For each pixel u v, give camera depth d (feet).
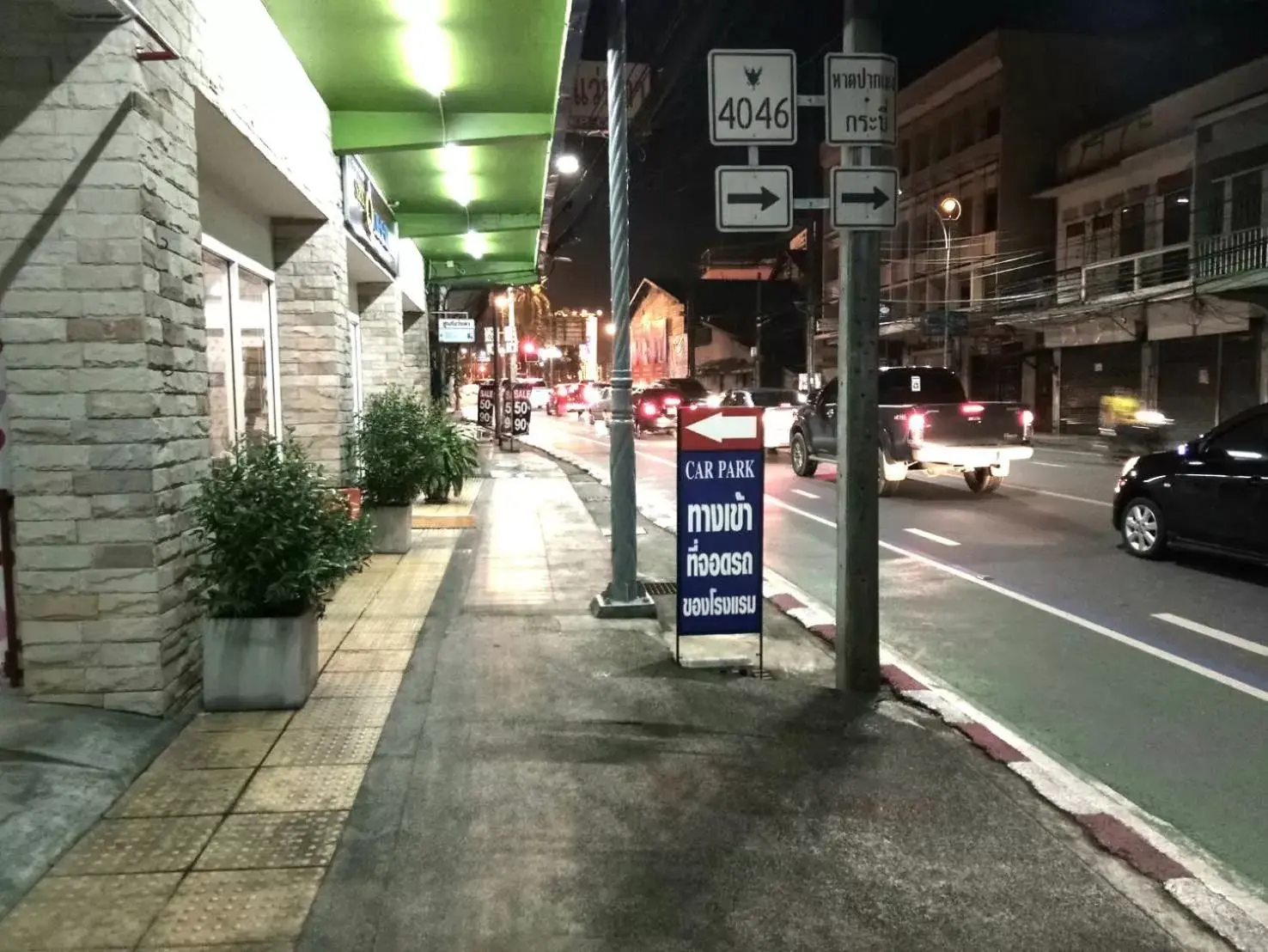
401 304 54.03
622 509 24.95
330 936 10.80
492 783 14.80
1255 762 16.63
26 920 10.94
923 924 11.27
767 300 182.19
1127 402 78.43
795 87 18.78
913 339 134.31
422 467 33.42
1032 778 15.14
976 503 48.32
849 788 14.87
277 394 32.37
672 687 19.45
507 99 32.32
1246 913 11.51
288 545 17.08
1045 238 113.19
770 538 39.73
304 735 16.52
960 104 122.62
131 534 15.88
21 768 13.94
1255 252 75.05
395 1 24.57
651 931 11.03
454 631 23.29
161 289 16.38
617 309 24.90
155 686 16.14
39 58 15.29
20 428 15.64
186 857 12.41
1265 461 29.27
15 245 15.42
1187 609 26.96
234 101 21.39
